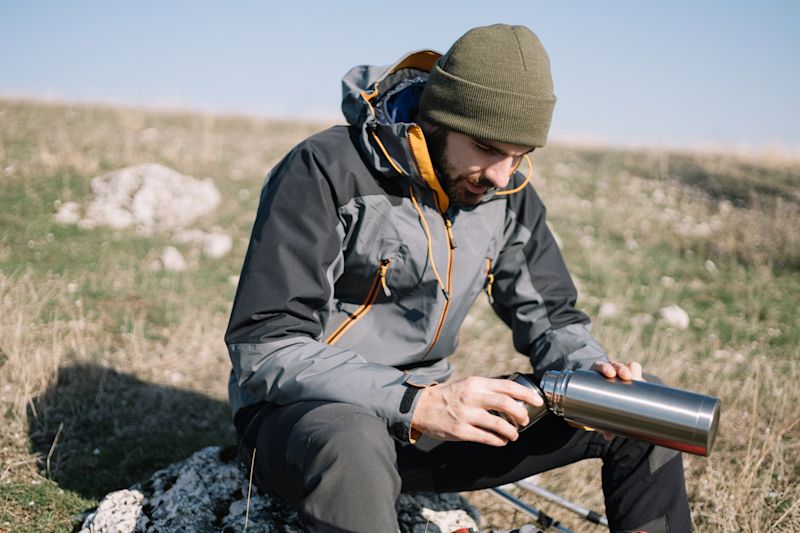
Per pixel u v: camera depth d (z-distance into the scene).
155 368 3.67
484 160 1.82
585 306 5.18
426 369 2.11
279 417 1.65
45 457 2.69
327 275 1.82
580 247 6.71
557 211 7.93
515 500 2.34
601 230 7.41
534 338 2.11
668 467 1.76
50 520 2.25
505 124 1.75
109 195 6.51
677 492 1.76
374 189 1.89
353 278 1.95
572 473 2.81
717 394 3.66
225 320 4.39
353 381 1.63
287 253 1.77
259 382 1.71
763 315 5.19
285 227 1.79
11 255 5.16
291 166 1.87
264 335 1.71
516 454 1.92
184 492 2.17
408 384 1.63
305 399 1.66
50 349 3.56
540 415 1.71
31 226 5.80
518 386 1.65
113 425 3.03
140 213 6.36
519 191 2.16
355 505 1.42
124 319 4.20
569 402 1.68
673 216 8.14
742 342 4.63
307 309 1.78
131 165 7.71
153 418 3.14
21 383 3.15
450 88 1.79
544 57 1.83
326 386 1.63
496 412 1.66
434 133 1.88
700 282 6.00
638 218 7.98
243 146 9.85
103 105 12.21
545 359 2.04
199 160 8.52
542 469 1.95
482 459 1.93
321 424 1.51
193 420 3.17
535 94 1.76
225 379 3.65
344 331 1.96
